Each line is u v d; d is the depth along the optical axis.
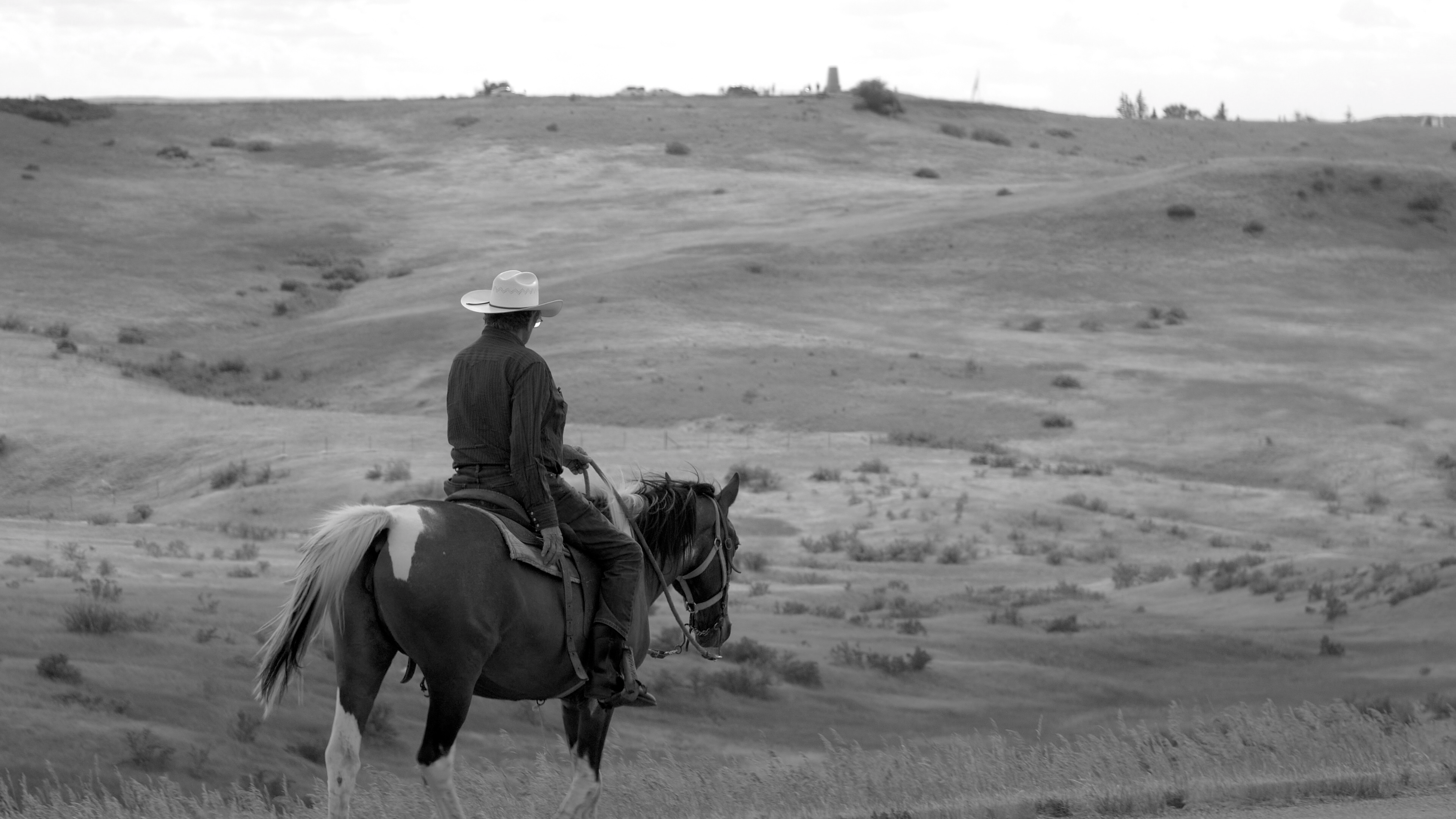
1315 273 109.31
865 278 104.44
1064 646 31.61
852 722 23.86
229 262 118.12
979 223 116.69
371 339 90.69
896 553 50.03
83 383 77.75
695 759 18.77
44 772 14.80
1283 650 31.55
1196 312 98.38
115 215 130.62
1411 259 113.44
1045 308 98.94
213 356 89.94
